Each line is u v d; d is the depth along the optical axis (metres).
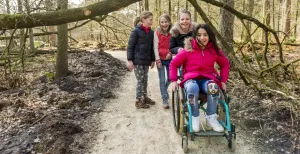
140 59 4.65
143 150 3.56
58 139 3.70
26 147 3.56
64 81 6.08
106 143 3.72
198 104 3.50
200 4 9.31
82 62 7.75
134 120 4.39
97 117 4.47
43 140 3.70
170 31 4.43
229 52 4.69
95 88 5.73
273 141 3.63
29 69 7.59
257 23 4.98
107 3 3.63
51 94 5.34
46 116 4.37
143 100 4.96
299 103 4.11
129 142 3.75
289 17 13.03
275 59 8.38
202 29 3.38
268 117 4.23
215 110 3.32
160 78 4.77
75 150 3.53
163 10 17.75
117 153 3.50
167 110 4.77
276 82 4.75
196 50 3.46
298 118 4.08
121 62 8.55
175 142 3.72
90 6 3.63
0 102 4.79
